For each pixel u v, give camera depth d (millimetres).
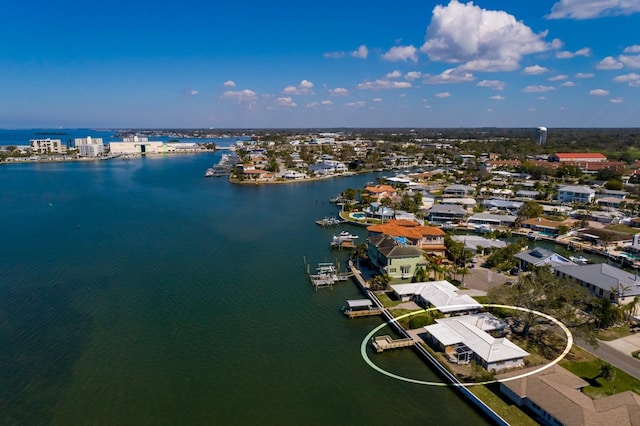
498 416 42344
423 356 55344
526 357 52188
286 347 58031
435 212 126750
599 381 46969
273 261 93062
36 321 64250
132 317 65812
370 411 45500
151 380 50375
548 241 109688
